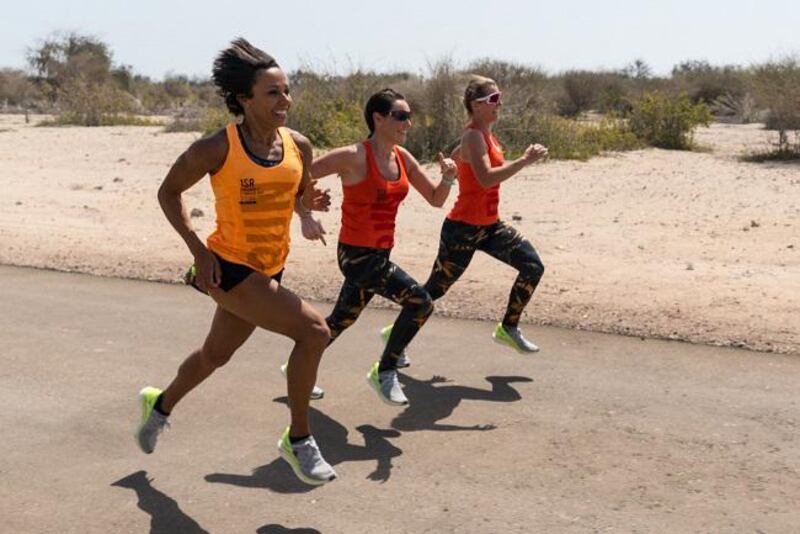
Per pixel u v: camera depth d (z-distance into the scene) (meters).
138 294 8.61
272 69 4.20
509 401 5.75
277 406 5.71
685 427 5.29
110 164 19.98
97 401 5.80
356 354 6.72
